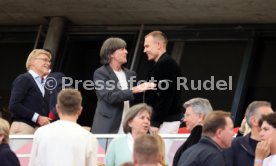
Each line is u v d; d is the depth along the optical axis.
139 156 8.73
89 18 24.94
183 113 14.88
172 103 14.59
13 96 15.30
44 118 15.22
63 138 11.41
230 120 11.06
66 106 11.56
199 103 12.23
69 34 25.47
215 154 10.78
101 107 14.67
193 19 24.14
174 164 12.12
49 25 25.16
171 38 24.69
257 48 24.06
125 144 12.02
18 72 25.89
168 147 13.96
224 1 22.53
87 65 25.42
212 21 24.19
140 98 14.73
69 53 25.41
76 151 11.40
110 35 25.34
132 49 24.80
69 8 24.20
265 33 24.08
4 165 11.51
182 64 24.30
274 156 11.30
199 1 22.73
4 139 11.70
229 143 11.03
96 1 23.44
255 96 23.64
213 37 24.34
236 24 24.25
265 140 11.37
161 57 14.74
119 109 14.65
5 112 25.55
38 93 15.50
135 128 12.04
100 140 14.23
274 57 23.89
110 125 14.59
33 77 15.55
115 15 24.45
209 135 11.00
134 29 25.11
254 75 23.86
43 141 11.42
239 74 23.69
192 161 10.79
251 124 11.92
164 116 14.50
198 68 24.14
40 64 15.58
